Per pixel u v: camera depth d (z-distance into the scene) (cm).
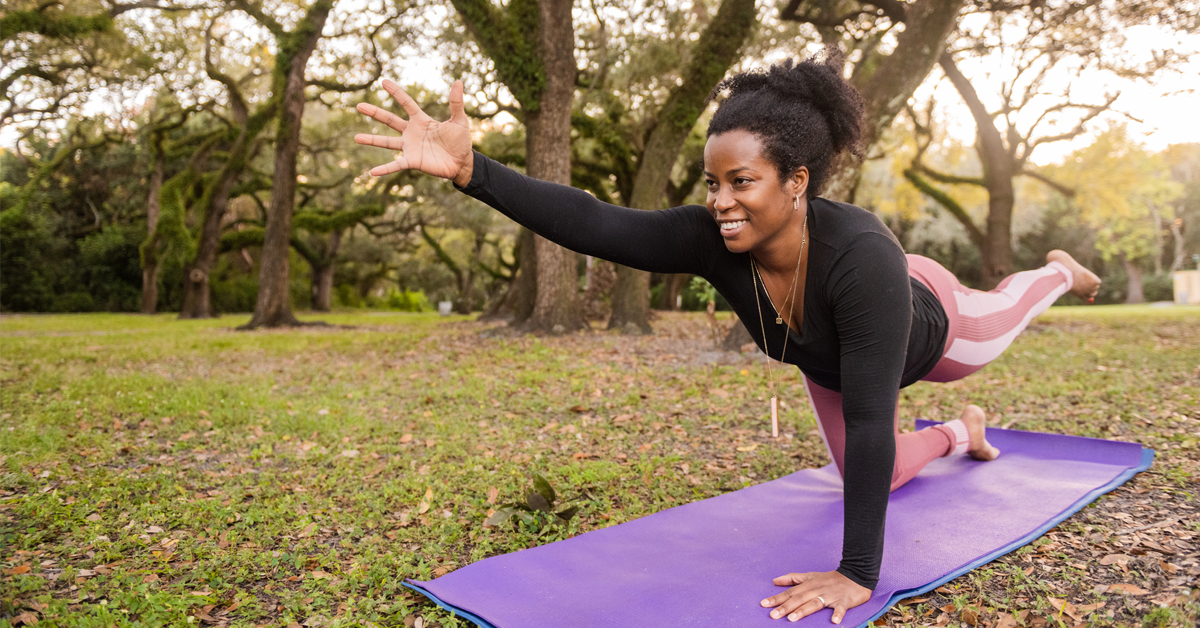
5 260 2722
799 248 218
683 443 462
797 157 199
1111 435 438
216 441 475
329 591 246
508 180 214
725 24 1143
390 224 3117
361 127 2236
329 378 779
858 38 1267
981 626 211
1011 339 312
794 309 230
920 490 332
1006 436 425
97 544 283
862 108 214
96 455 430
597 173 2011
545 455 431
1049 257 357
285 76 1791
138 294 2955
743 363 816
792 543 273
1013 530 275
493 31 1110
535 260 1445
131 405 585
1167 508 298
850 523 216
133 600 229
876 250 208
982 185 1745
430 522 317
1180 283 2662
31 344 1186
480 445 462
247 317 2441
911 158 1848
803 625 205
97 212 3108
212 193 2228
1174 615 201
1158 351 862
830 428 300
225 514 322
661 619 212
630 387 677
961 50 1339
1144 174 1742
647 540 281
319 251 3491
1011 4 1155
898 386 212
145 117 2866
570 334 1230
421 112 203
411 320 2405
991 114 1495
